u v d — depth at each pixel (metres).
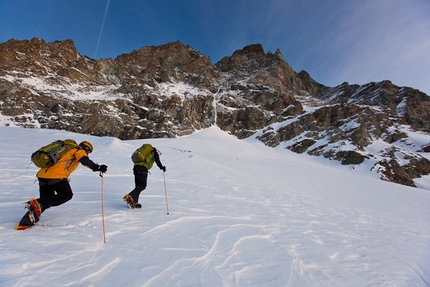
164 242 3.55
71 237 3.21
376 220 9.78
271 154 50.22
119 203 5.59
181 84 91.56
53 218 3.88
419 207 18.11
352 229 6.94
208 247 3.60
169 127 60.78
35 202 3.37
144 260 2.92
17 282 2.07
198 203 6.91
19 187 6.24
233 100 78.75
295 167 34.47
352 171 44.09
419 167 48.31
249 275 2.96
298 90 113.75
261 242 4.23
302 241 4.68
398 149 53.56
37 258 2.53
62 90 69.81
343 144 52.94
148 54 115.69
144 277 2.54
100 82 87.19
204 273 2.81
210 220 5.15
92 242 3.18
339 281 3.22
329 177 28.77
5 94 57.38
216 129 67.31
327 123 65.94
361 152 47.91
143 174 5.38
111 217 4.31
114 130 56.00
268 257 3.59
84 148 3.94
